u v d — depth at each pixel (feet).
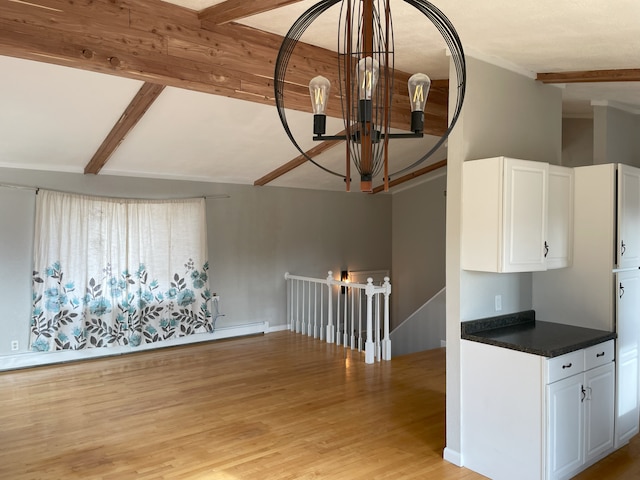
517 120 12.13
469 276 11.18
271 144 19.13
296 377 17.19
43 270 18.19
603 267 11.46
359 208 28.60
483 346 10.51
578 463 10.28
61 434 12.37
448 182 11.27
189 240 21.58
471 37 10.22
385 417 13.58
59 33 9.51
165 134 16.94
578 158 20.07
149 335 20.63
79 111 14.25
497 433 10.25
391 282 30.40
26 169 17.94
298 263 25.73
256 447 11.68
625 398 11.75
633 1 7.77
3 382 16.52
